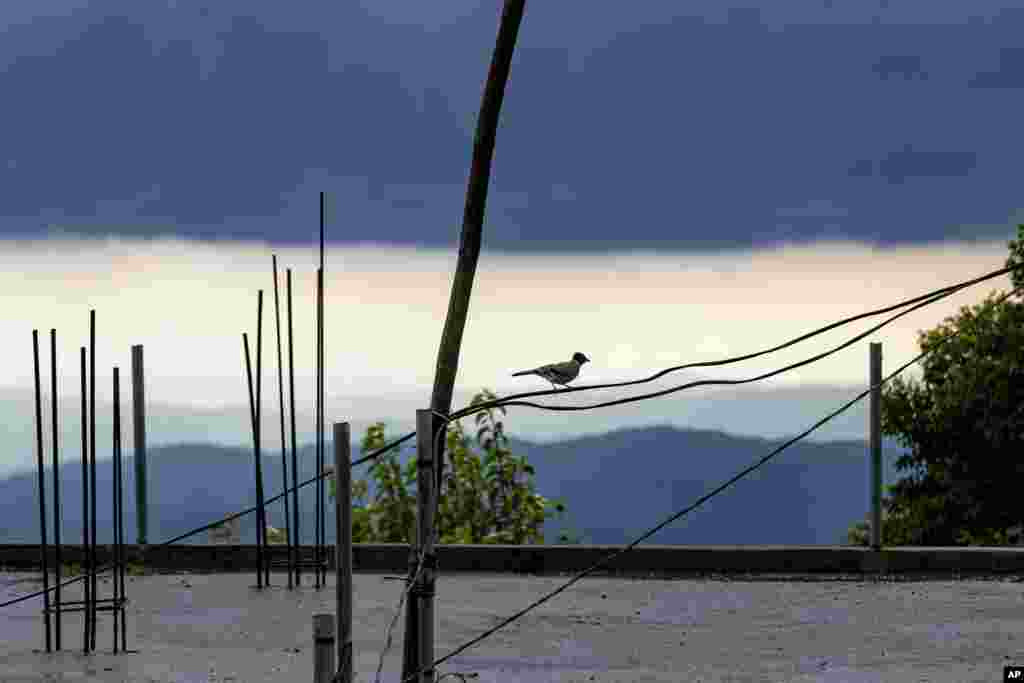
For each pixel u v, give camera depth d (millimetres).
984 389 41375
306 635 18125
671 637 17922
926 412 42500
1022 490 41812
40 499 17172
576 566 23609
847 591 21594
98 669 16109
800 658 16625
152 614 19688
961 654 16828
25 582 23047
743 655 16812
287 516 22062
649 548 23500
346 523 12695
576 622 19016
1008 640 17656
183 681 15453
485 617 19406
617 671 15938
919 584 22266
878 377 23312
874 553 23234
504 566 23734
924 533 42281
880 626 18625
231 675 15773
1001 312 42031
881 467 23297
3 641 17812
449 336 14055
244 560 24266
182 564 24328
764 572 23406
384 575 23578
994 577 22906
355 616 19531
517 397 13586
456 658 16672
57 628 17203
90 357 16734
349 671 12523
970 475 42125
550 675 15727
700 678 15562
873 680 15445
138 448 24188
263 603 20547
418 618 13109
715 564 23453
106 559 24516
